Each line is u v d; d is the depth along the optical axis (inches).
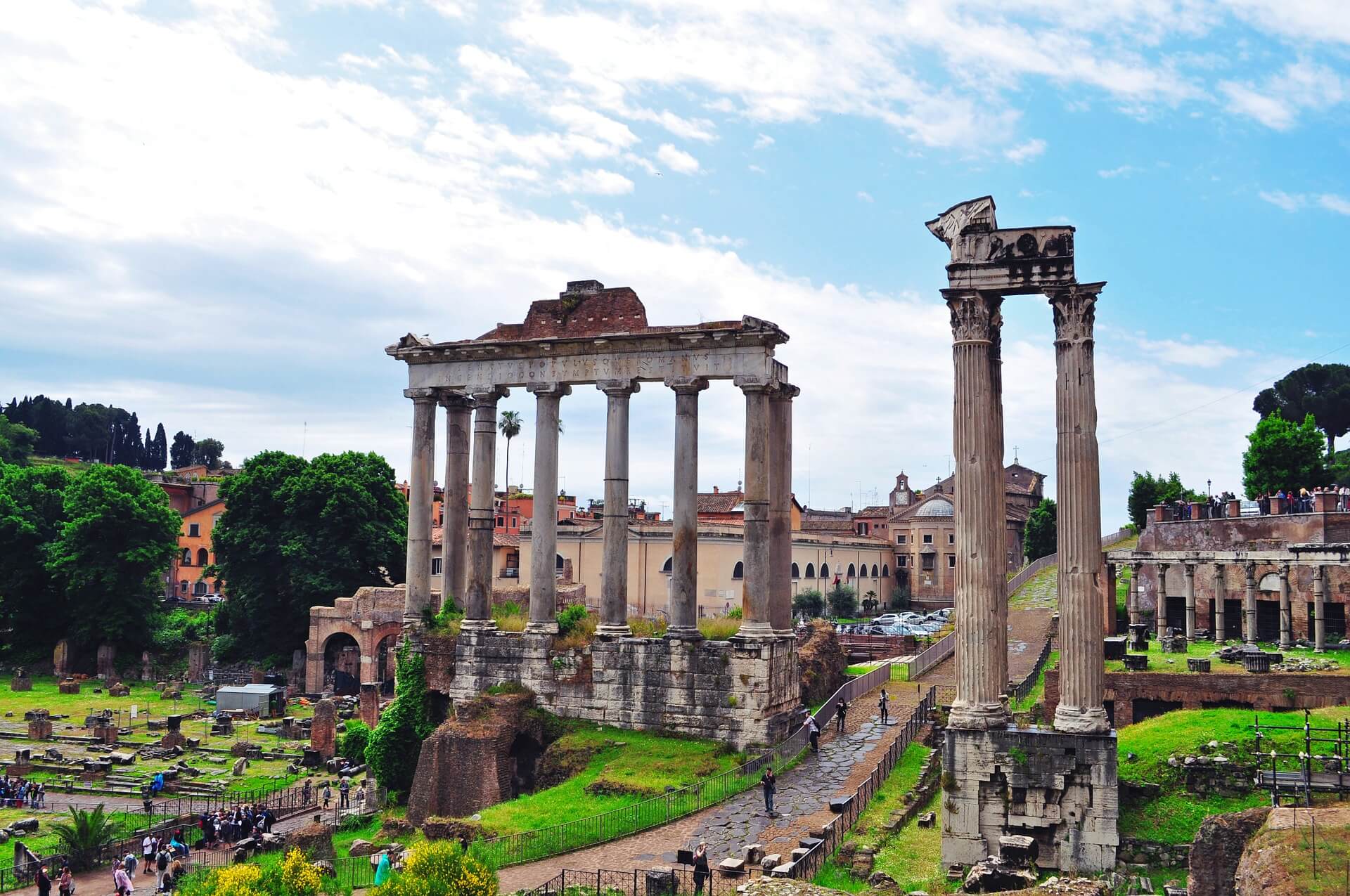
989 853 1240.2
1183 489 4480.8
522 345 2069.4
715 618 2287.2
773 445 2030.0
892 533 5349.4
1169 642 2316.7
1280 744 1336.1
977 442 1300.4
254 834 1889.8
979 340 1309.1
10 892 1678.2
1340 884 809.5
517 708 1971.0
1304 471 3580.2
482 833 1512.1
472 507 2110.0
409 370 2187.5
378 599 3543.3
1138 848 1213.1
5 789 2284.7
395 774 2080.5
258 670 3870.6
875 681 2314.2
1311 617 2469.2
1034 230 1300.4
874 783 1574.8
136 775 2524.6
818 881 1219.2
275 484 3956.7
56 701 3582.7
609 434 2022.6
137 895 1658.5
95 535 4077.3
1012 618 3080.7
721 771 1717.5
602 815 1485.0
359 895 1393.9
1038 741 1235.2
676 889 1238.3
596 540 3991.1
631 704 1939.0
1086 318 1280.8
